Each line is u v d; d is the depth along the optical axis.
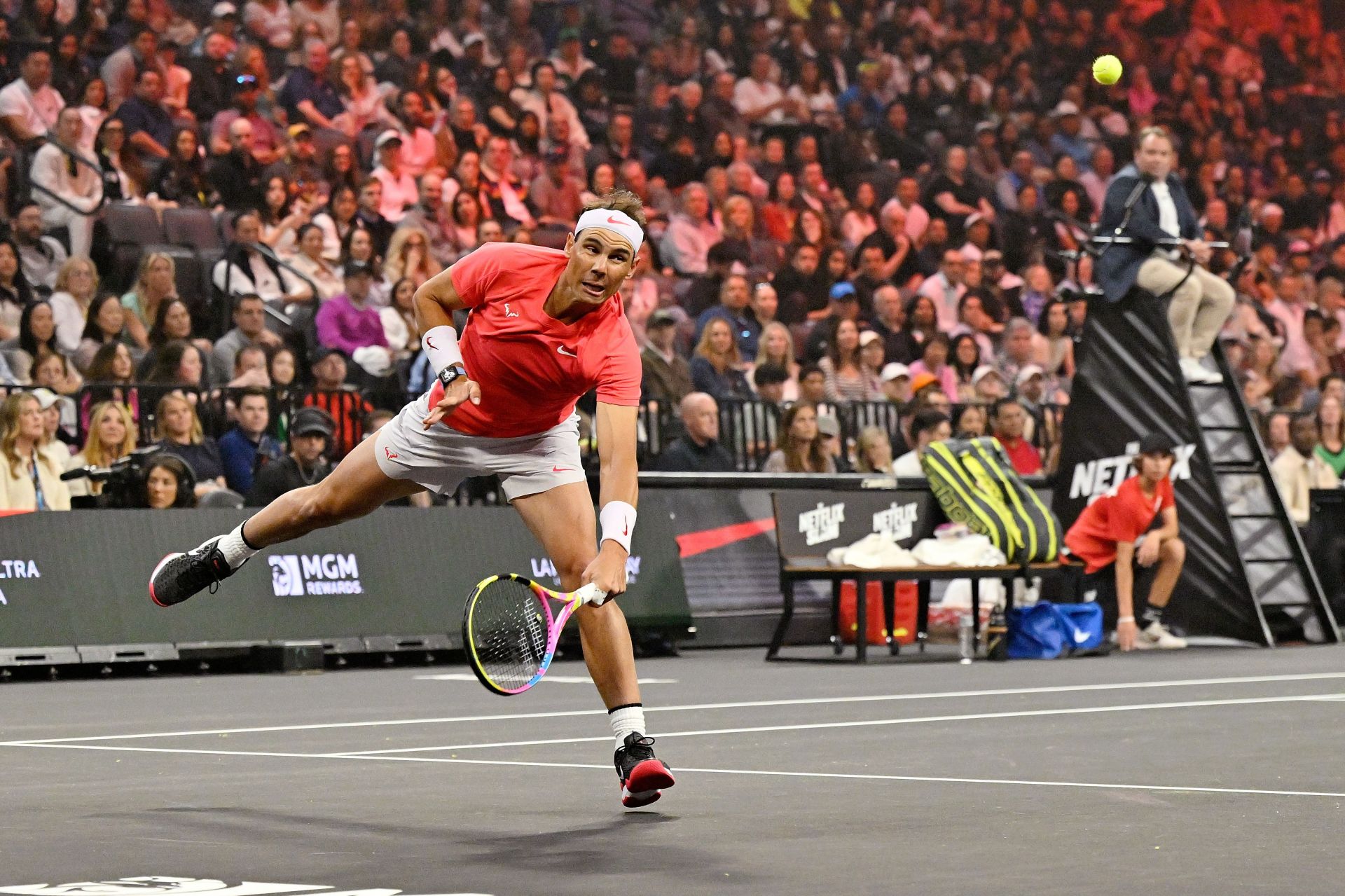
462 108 26.62
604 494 6.98
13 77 23.41
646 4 30.17
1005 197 31.58
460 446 7.37
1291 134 36.84
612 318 7.17
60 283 21.22
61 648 15.26
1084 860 5.81
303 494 7.80
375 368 21.88
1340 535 21.19
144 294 21.50
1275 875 5.48
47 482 17.50
